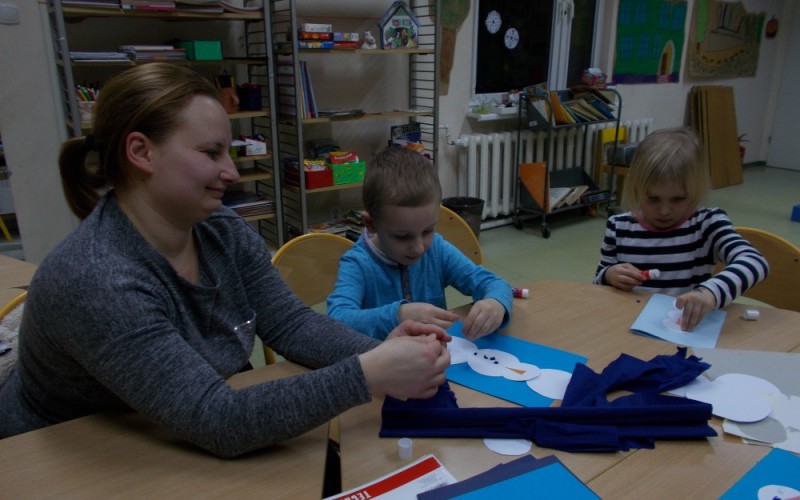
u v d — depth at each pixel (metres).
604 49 4.59
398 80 3.65
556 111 3.95
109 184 0.85
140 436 0.78
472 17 3.81
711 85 5.46
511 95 4.11
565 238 3.94
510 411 0.80
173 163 0.77
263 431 0.72
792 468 0.71
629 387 0.89
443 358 0.82
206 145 0.79
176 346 0.74
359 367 0.76
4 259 1.76
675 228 1.53
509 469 0.70
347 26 3.35
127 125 0.77
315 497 0.67
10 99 2.51
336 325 1.00
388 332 1.07
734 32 5.52
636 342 1.07
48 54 2.55
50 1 2.29
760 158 6.36
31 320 0.77
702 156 1.47
